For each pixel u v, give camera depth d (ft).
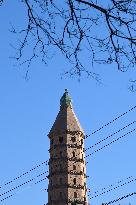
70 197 443.73
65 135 489.26
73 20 29.25
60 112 519.60
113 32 28.76
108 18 28.60
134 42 28.73
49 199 450.71
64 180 456.86
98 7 28.45
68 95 532.73
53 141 490.49
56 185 455.22
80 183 458.50
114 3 28.48
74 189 451.94
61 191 449.89
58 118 510.99
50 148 490.49
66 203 439.63
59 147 481.46
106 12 28.48
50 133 500.33
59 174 462.60
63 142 484.33
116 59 29.35
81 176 463.83
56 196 447.83
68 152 475.72
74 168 467.93
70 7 28.81
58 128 495.41
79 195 448.65
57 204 441.68
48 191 457.68
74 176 461.37
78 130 495.82
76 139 490.49
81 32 29.45
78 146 484.33
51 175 465.06
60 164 469.16
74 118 511.81
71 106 526.98
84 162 481.46
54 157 476.54
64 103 525.34
